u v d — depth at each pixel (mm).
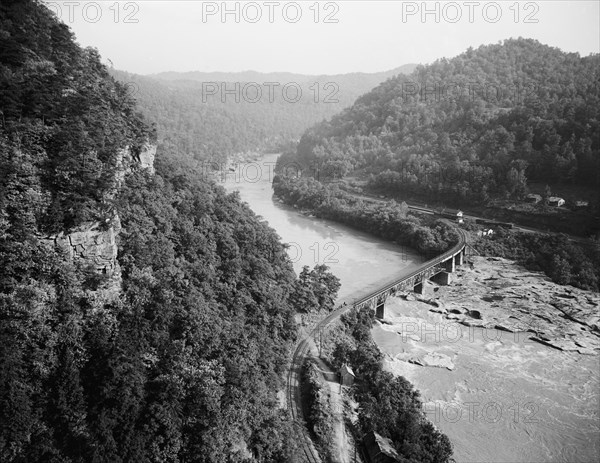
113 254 66250
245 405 67250
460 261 159875
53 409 55812
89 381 58781
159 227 82625
